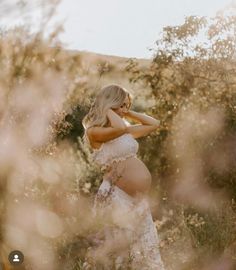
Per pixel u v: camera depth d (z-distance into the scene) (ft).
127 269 11.26
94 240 9.56
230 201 21.36
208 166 22.90
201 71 23.84
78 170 12.25
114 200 14.10
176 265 13.50
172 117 24.09
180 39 23.70
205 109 23.39
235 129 22.97
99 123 14.92
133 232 11.94
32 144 6.75
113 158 14.64
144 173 14.64
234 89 23.49
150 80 24.12
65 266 8.77
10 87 6.41
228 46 23.52
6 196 6.96
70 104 6.75
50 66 6.43
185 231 14.02
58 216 8.31
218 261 14.16
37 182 7.34
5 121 6.57
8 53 6.29
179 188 22.57
